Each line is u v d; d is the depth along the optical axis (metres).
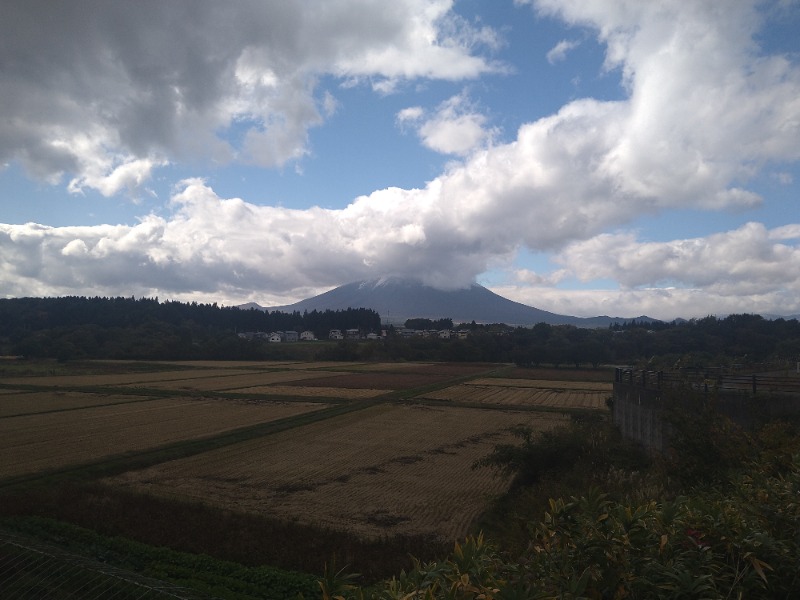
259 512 22.31
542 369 115.94
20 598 9.94
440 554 17.19
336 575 4.12
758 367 39.53
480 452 35.91
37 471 28.70
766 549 4.23
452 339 153.12
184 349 136.50
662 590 3.89
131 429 43.62
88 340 130.75
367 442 39.59
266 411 55.12
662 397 18.16
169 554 16.86
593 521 4.29
